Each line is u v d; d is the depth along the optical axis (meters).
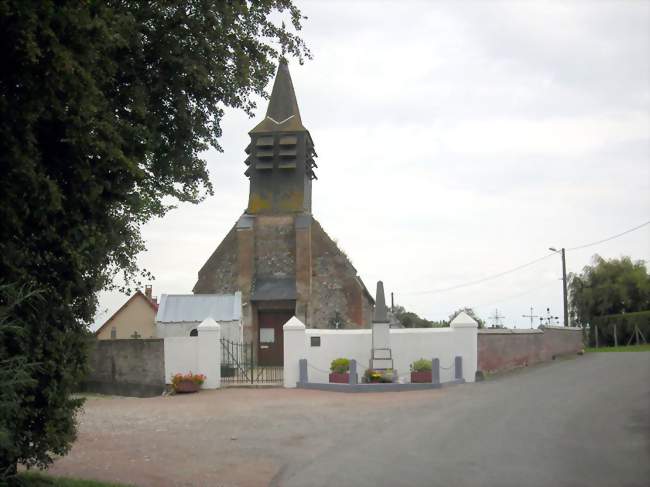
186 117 11.77
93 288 9.05
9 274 7.67
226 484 10.10
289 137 39.38
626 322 48.72
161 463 11.47
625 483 9.28
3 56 7.41
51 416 8.33
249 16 12.72
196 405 19.45
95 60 8.46
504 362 26.92
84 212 8.75
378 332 25.12
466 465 10.63
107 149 8.40
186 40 11.48
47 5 7.26
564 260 45.34
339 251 38.12
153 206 16.56
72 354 8.72
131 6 10.59
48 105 7.77
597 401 16.19
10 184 7.49
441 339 25.53
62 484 9.19
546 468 10.21
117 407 19.45
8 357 7.64
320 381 25.45
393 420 15.38
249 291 37.09
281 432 14.38
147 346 24.69
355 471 10.60
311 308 37.19
